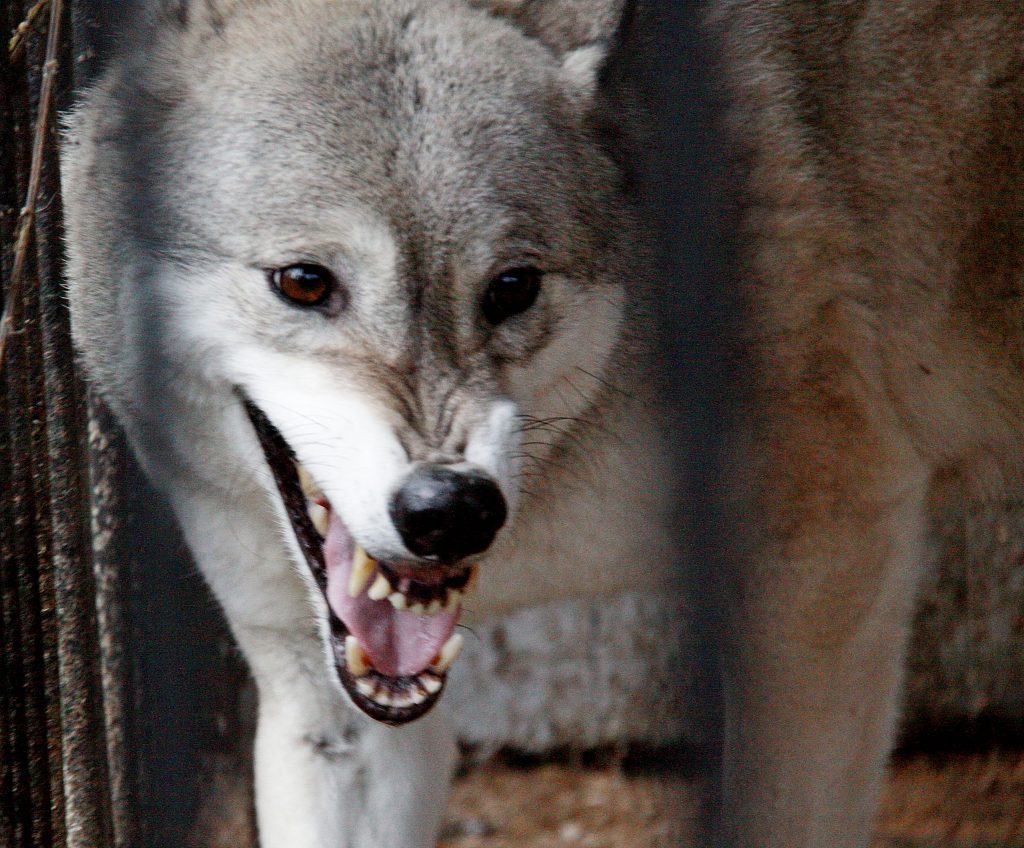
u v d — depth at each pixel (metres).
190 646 8.53
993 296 7.74
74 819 7.20
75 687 7.08
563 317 6.89
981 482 8.26
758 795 7.36
